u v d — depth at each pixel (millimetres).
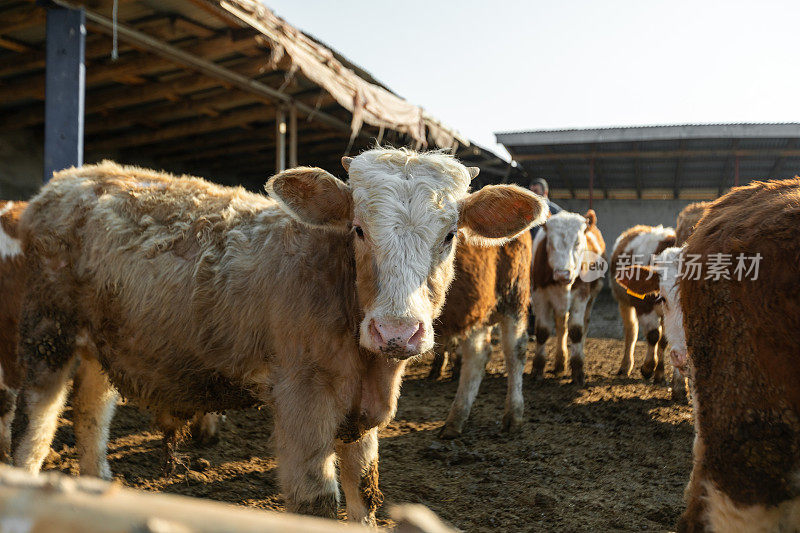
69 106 5449
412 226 2447
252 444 4797
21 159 11078
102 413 3604
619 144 15727
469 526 3516
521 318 5434
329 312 2596
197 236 2898
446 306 4445
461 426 5168
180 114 9820
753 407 2146
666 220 18938
